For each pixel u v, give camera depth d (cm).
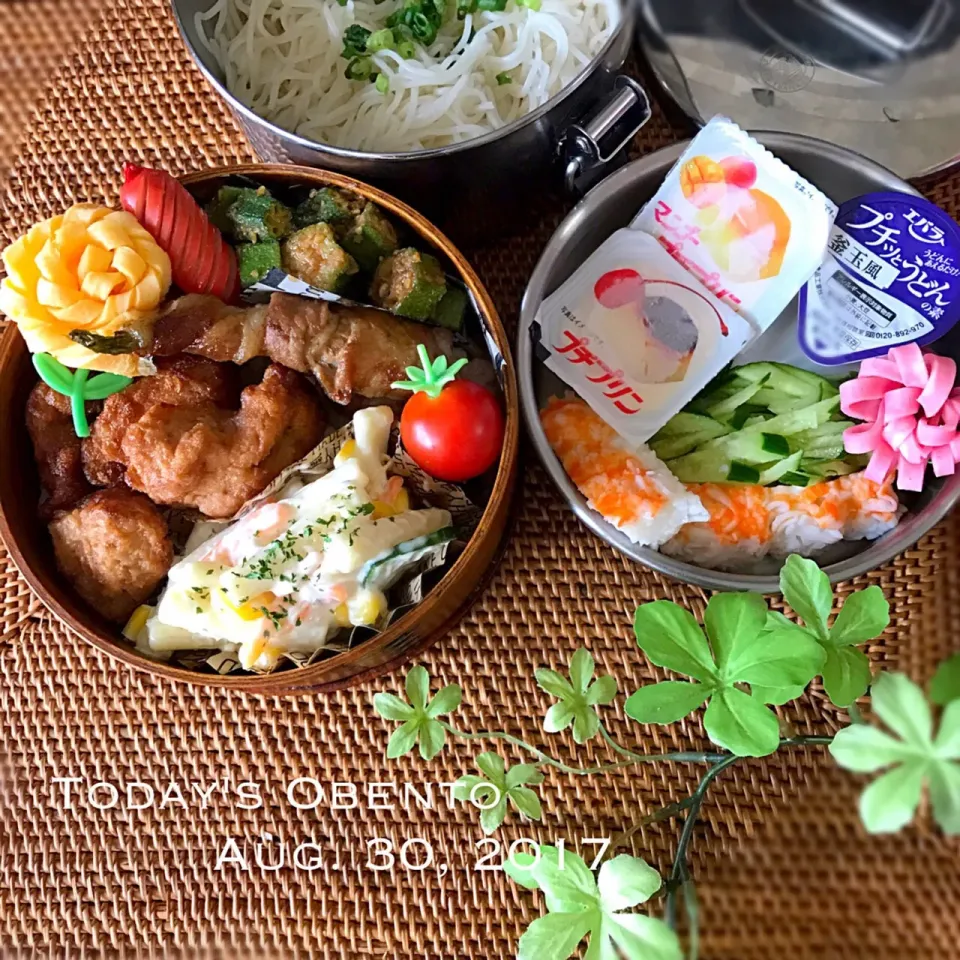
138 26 34
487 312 29
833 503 30
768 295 30
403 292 29
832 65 34
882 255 31
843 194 32
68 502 30
